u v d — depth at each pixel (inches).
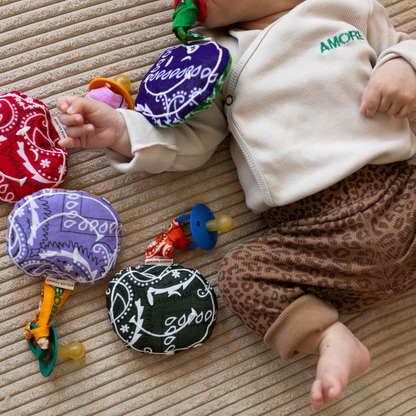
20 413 31.7
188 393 33.2
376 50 31.3
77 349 30.5
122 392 32.7
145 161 28.6
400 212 28.3
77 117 25.7
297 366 34.6
